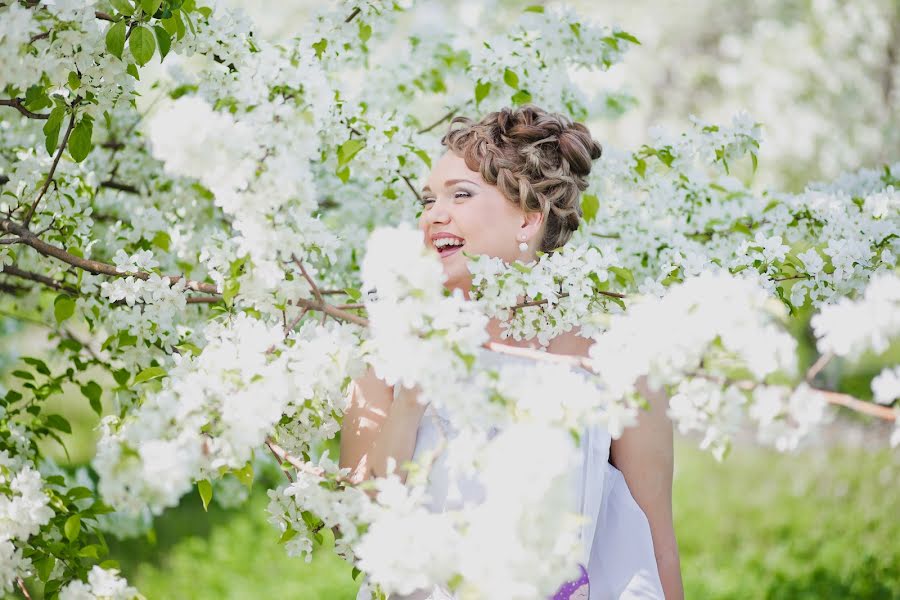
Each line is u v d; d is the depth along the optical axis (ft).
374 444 5.90
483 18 14.07
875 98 32.53
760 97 34.53
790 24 34.76
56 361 9.77
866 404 4.30
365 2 8.04
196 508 20.80
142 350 7.40
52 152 6.63
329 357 5.27
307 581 17.33
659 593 6.18
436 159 9.12
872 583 17.83
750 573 18.56
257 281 5.49
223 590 16.66
